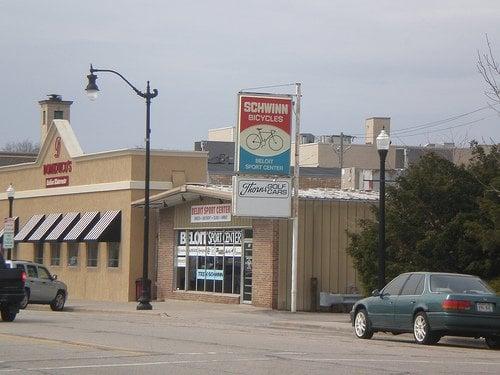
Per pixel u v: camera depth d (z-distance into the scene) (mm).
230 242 40031
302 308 37000
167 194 42094
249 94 36375
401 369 15773
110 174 49438
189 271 43344
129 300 46781
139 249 47188
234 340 21594
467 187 30234
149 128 36750
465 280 22359
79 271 52219
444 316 21203
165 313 34594
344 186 47750
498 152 31406
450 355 19156
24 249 59031
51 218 54938
